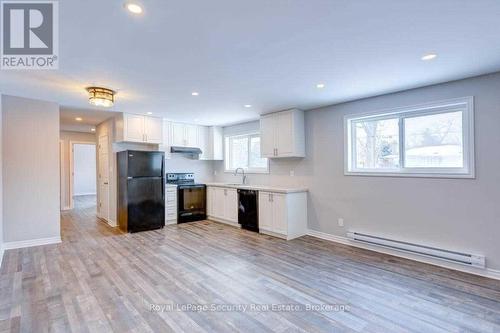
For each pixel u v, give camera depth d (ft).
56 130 13.98
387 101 12.30
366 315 7.25
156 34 6.72
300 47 7.57
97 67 8.85
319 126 15.06
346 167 13.80
